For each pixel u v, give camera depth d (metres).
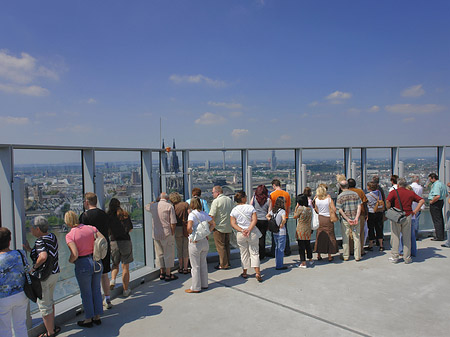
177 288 5.77
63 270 5.09
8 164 4.18
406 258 6.69
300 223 6.63
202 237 5.43
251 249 5.98
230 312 4.71
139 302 5.20
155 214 6.14
